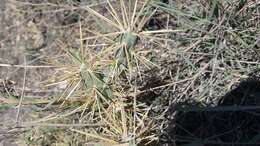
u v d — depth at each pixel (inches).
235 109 60.4
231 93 63.4
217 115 64.4
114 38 59.3
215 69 62.9
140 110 62.8
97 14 57.6
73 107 63.9
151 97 64.9
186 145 62.9
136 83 62.5
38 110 67.5
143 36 56.2
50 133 66.0
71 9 71.4
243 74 63.1
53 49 72.7
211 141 62.8
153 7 67.1
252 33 63.4
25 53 72.5
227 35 62.6
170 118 63.7
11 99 65.5
